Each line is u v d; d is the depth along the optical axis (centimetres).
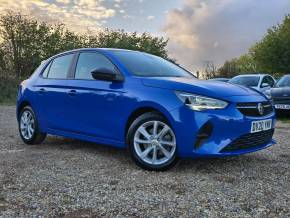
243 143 443
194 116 425
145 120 459
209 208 333
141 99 461
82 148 600
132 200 353
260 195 367
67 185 398
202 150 425
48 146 624
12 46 2953
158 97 449
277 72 3938
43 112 611
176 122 431
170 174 440
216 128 425
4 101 1988
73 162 500
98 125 516
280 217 315
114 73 498
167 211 327
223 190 382
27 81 670
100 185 398
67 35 3716
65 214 322
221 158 520
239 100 443
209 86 454
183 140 430
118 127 489
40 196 365
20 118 668
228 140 429
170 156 446
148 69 526
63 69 600
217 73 4041
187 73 579
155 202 348
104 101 504
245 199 356
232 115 430
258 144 469
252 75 1425
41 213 325
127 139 474
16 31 2972
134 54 567
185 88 441
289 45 3816
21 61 2927
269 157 538
